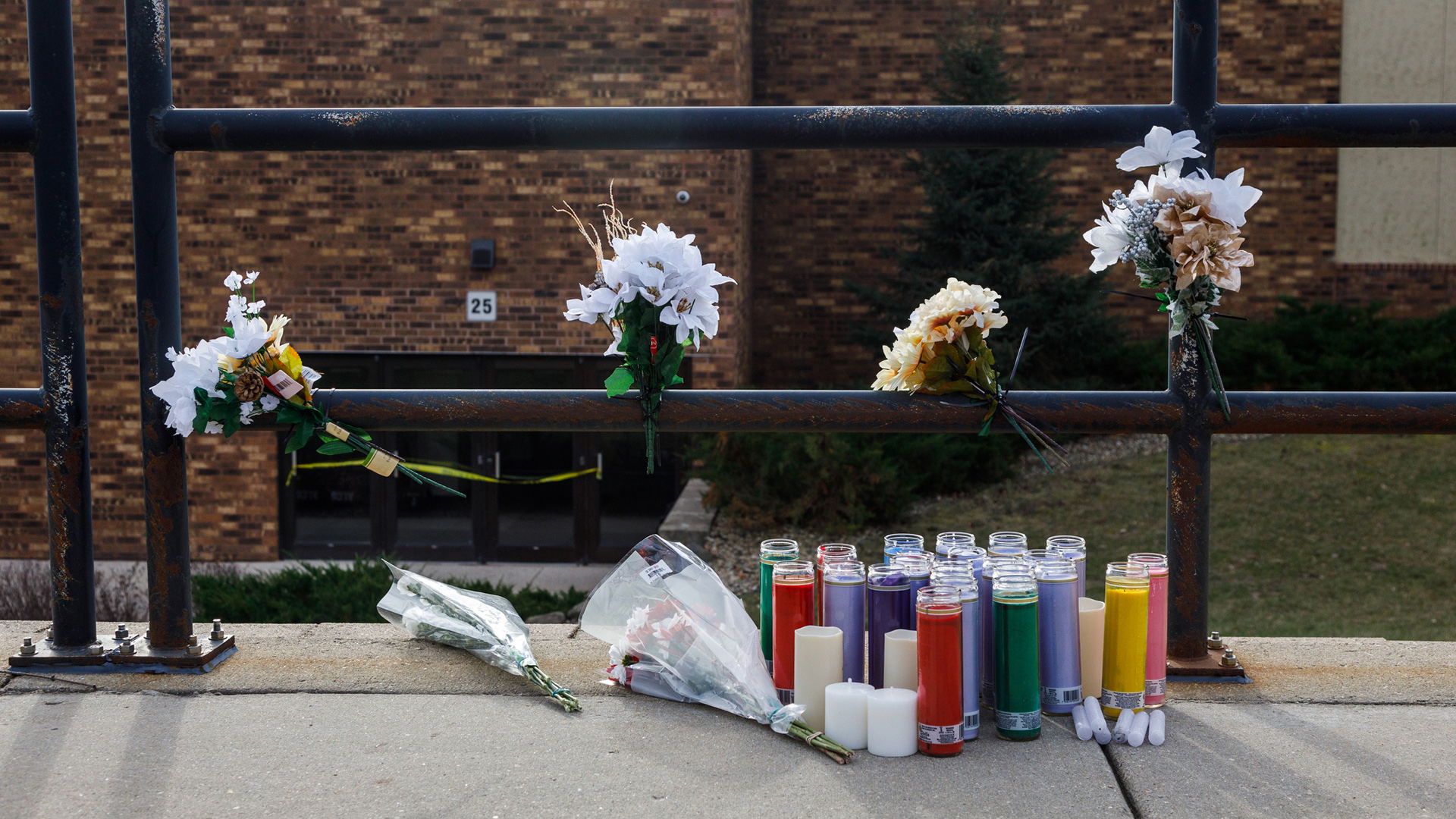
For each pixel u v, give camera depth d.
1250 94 13.20
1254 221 13.53
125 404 10.84
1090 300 11.92
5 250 10.76
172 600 3.03
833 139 2.91
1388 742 2.47
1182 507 2.88
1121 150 13.31
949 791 2.23
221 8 10.58
